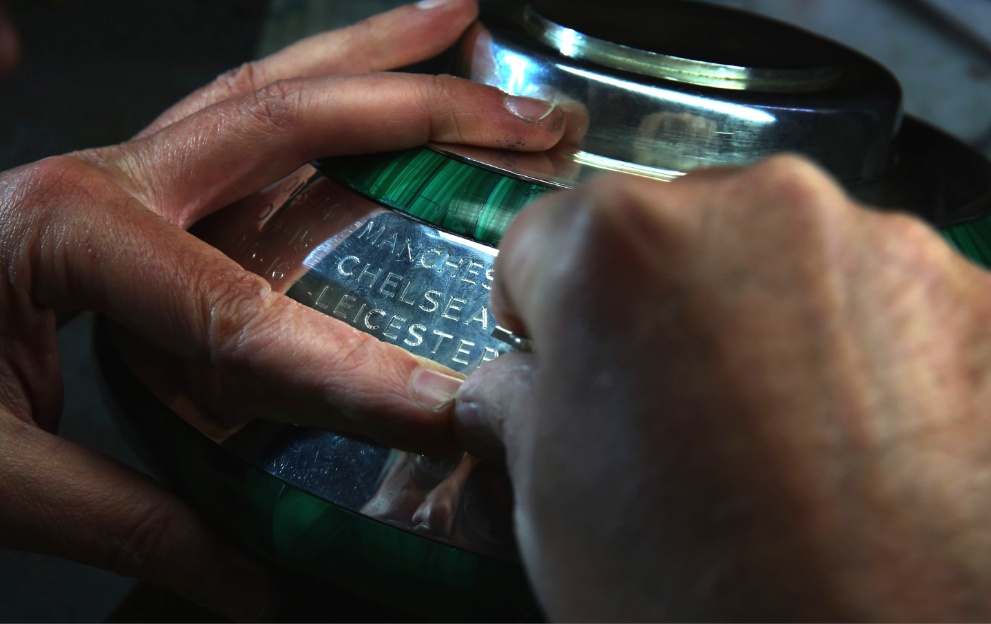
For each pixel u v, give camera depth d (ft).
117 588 1.33
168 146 1.00
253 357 0.92
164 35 2.10
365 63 1.14
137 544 1.00
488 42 1.05
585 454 0.75
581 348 0.73
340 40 1.14
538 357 0.77
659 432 0.71
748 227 0.71
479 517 0.89
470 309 0.93
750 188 0.72
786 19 2.15
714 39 1.06
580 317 0.73
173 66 1.99
